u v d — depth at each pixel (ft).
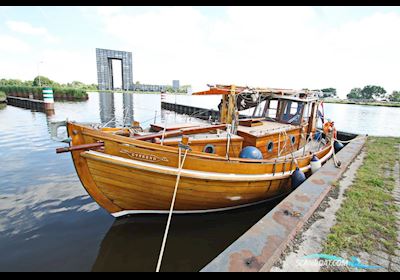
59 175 28.45
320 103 30.27
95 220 19.24
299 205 13.84
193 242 16.81
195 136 18.85
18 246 15.90
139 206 17.01
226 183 17.04
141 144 14.60
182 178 15.61
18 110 102.63
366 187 17.51
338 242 10.96
